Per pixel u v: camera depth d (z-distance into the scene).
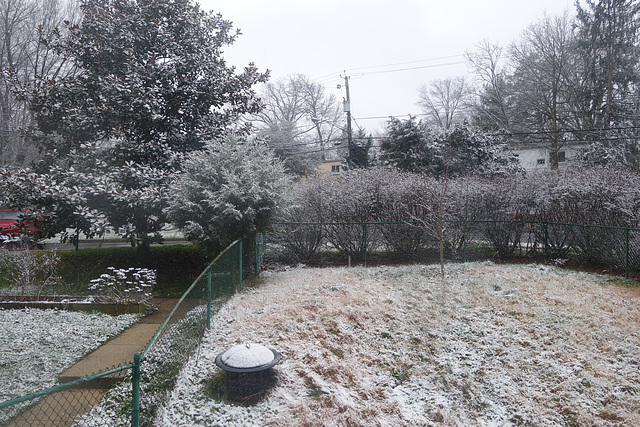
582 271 9.61
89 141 10.51
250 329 5.99
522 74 28.19
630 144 21.64
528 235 11.05
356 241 11.12
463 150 20.69
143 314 7.14
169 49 10.66
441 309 6.94
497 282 8.35
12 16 23.12
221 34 11.95
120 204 9.21
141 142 10.27
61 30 23.61
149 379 3.66
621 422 4.31
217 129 11.11
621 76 24.59
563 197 10.32
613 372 5.12
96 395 4.30
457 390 4.86
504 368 5.27
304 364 5.07
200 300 5.51
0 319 6.73
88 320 6.73
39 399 4.03
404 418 4.25
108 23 10.15
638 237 8.66
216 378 4.62
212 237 8.36
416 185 11.08
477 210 11.32
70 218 9.26
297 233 11.25
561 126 26.78
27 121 23.39
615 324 6.25
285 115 43.88
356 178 12.04
